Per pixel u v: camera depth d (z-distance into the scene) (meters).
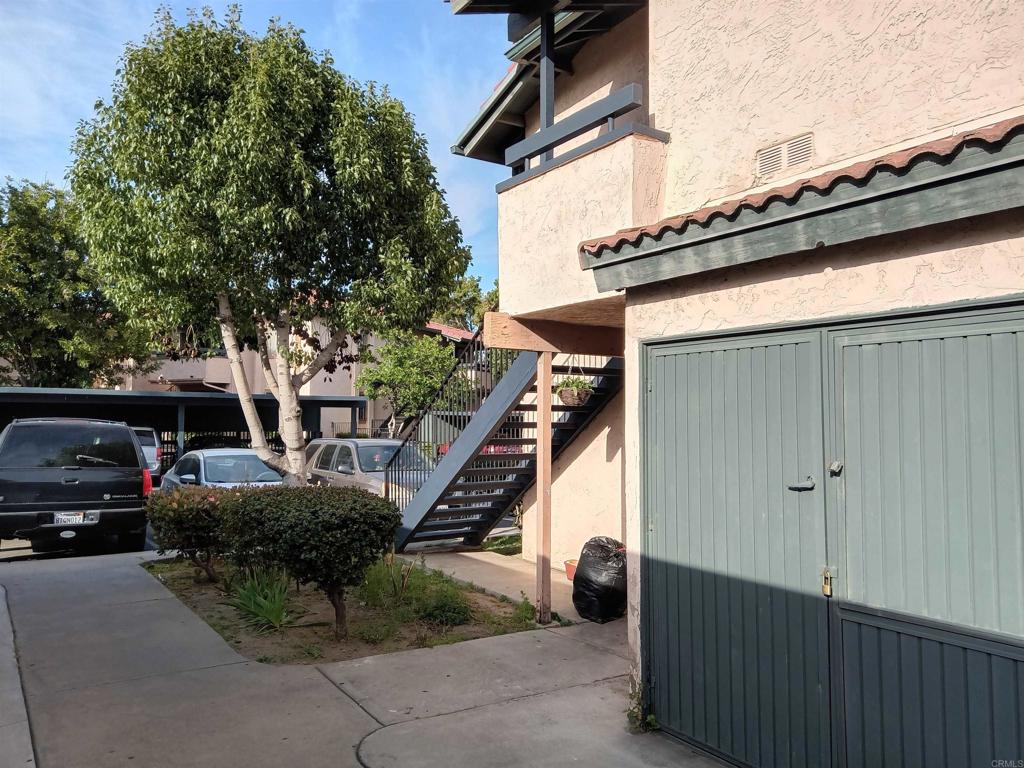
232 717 4.20
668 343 4.18
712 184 4.57
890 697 3.05
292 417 11.51
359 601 6.91
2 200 21.25
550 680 4.90
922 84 3.48
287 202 10.19
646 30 6.93
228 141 9.57
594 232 5.08
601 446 8.05
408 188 11.14
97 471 9.04
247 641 5.67
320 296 11.25
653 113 5.06
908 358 3.05
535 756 3.78
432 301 11.52
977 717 2.77
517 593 7.40
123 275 10.23
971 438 2.83
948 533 2.89
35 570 8.08
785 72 4.15
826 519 3.31
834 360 3.32
